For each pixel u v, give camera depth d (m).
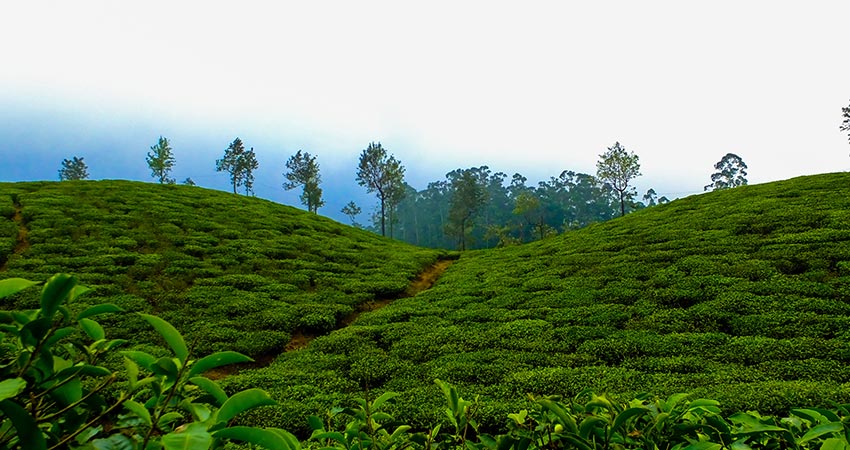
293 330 16.28
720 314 13.30
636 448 2.83
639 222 29.25
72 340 2.27
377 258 29.53
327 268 25.58
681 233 23.39
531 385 9.99
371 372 11.79
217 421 1.82
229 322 16.14
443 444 3.49
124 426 1.99
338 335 15.20
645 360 11.14
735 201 28.80
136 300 17.31
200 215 32.06
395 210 177.62
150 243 24.84
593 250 24.02
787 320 12.37
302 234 33.41
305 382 11.30
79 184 36.97
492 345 13.12
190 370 1.90
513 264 25.02
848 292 13.73
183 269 21.75
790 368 9.91
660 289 16.09
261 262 24.42
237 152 83.19
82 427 1.91
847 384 8.84
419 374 11.45
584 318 14.37
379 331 15.42
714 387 9.05
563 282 18.66
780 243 18.91
